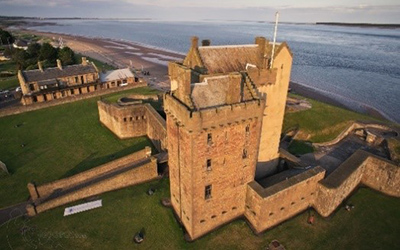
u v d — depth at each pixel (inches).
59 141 2337.6
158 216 1416.1
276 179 1563.7
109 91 3326.8
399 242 1327.5
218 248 1253.7
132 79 3782.0
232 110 1109.7
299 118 2303.2
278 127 1626.5
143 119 2379.4
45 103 2930.6
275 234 1338.6
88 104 3034.0
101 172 1809.8
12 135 2447.1
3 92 3511.3
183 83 1085.8
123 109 2263.8
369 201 1595.7
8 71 4670.3
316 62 6382.9
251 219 1385.3
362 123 2208.4
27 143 2322.8
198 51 1408.7
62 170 1967.3
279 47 1413.6
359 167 1619.1
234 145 1201.4
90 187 1566.2
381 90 4237.2
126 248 1256.8
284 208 1386.6
